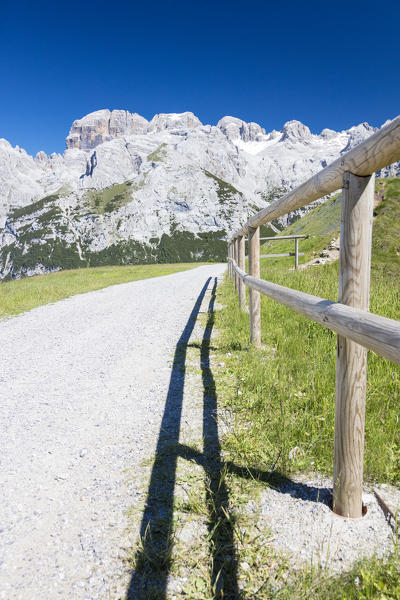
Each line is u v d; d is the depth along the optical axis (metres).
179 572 1.53
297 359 3.65
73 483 2.21
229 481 2.11
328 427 2.45
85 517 1.90
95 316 8.11
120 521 1.85
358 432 1.67
